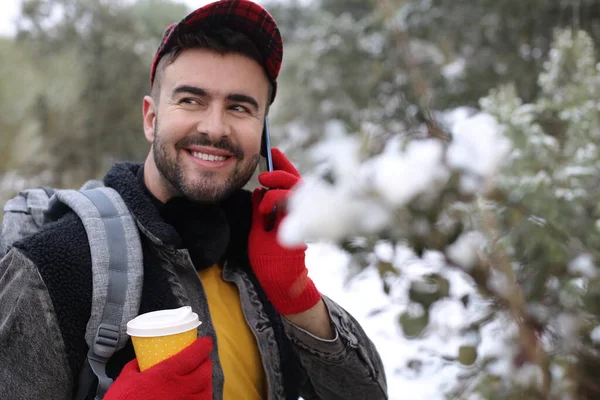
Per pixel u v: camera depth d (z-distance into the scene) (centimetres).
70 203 105
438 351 88
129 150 793
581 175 142
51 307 95
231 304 116
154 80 117
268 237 109
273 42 113
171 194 113
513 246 91
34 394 92
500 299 66
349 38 534
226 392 108
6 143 436
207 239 109
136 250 101
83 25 826
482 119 60
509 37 493
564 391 72
